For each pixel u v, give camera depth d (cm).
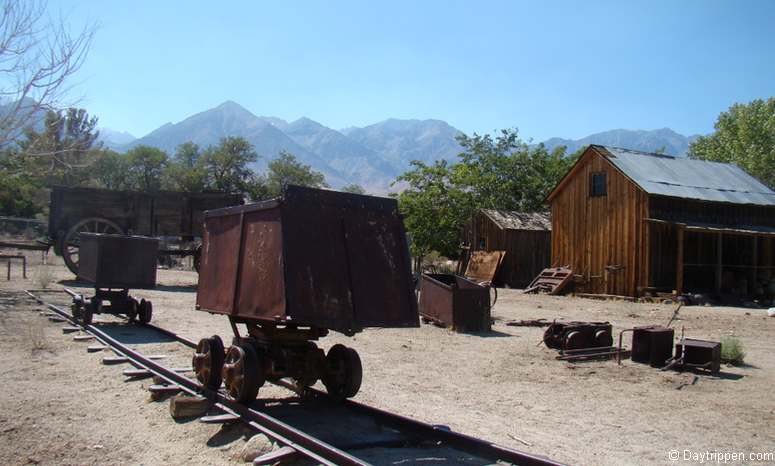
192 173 7175
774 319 1961
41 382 866
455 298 1544
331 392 788
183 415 712
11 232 4262
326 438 645
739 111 5169
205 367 776
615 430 743
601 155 2809
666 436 724
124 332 1338
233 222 798
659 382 1015
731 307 2408
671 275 2672
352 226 747
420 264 3947
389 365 1097
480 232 3562
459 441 630
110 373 927
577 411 828
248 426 658
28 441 635
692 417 808
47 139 2123
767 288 2720
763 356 1284
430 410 807
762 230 2808
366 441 638
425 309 1669
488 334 1520
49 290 1978
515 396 903
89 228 2269
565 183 2994
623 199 2709
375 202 777
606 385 987
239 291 752
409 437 661
